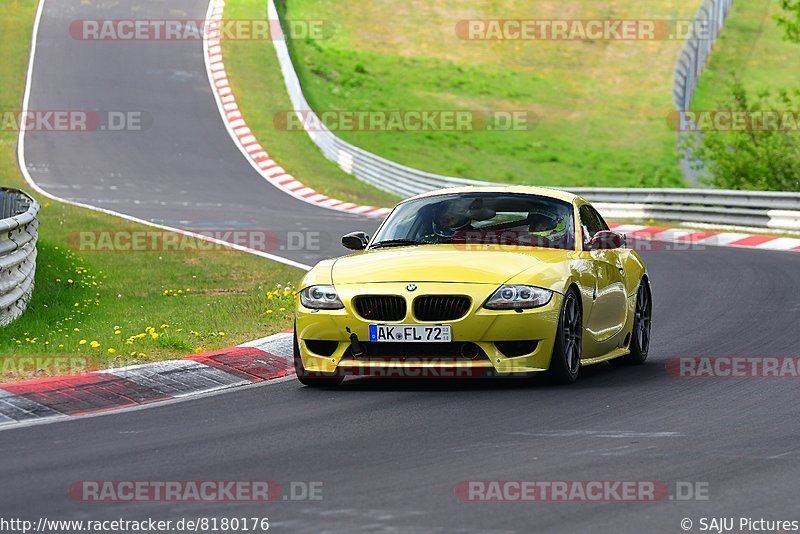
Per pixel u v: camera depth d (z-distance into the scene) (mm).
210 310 45656
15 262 41625
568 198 34531
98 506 18875
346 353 29750
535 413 26484
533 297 29266
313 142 161250
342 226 89375
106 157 146125
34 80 181750
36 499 19422
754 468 20828
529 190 34812
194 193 123750
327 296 29922
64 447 23719
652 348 39094
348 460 22000
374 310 29500
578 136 197000
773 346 37531
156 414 27438
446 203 34250
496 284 29297
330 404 28391
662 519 17578
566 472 20609
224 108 174125
